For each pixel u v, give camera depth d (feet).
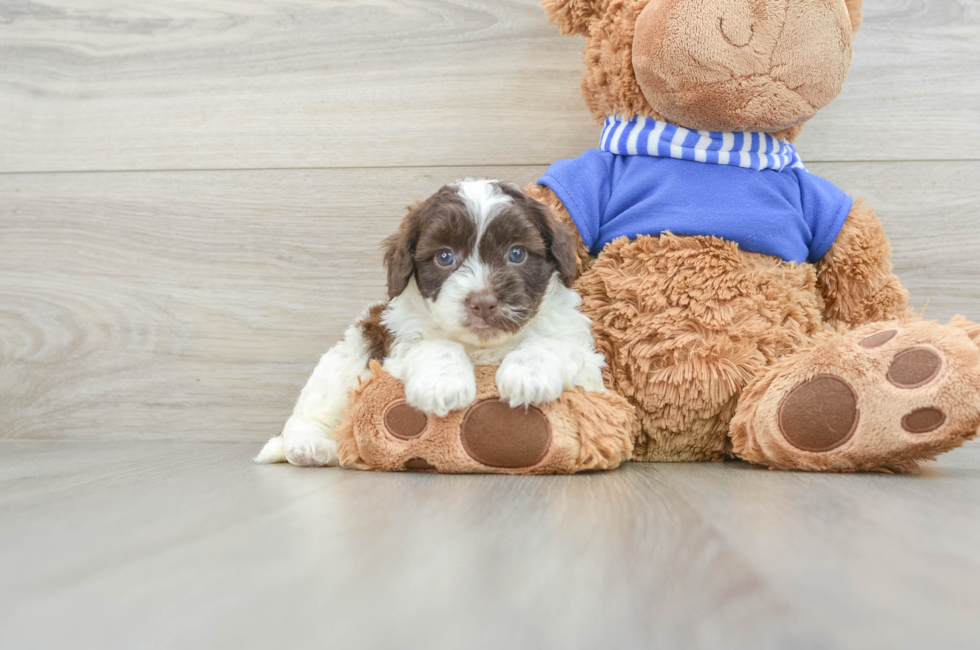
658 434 6.66
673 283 6.54
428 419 5.66
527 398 5.52
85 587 2.54
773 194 6.87
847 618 2.18
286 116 8.92
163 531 3.42
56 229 9.11
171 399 9.02
